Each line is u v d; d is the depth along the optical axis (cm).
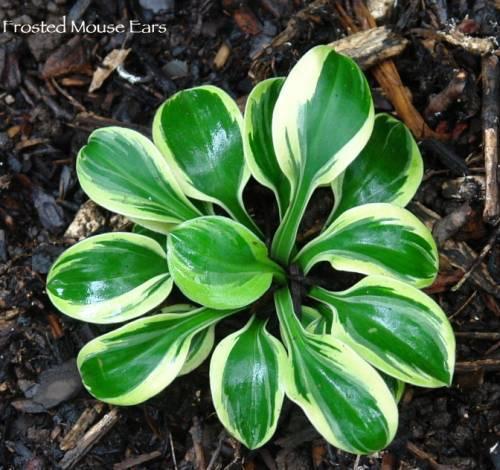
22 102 63
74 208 61
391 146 56
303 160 54
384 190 56
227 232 53
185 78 63
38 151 62
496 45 60
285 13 63
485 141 58
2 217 61
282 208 56
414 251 53
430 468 56
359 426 50
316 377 52
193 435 57
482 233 59
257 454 57
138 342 53
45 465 57
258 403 52
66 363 58
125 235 55
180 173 55
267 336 54
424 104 61
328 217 58
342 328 53
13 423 58
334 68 53
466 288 59
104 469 57
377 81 61
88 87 63
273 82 55
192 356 55
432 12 62
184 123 55
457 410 57
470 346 58
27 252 60
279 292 56
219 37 63
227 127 55
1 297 59
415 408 57
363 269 53
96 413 58
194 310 55
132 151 55
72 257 54
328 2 62
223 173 56
